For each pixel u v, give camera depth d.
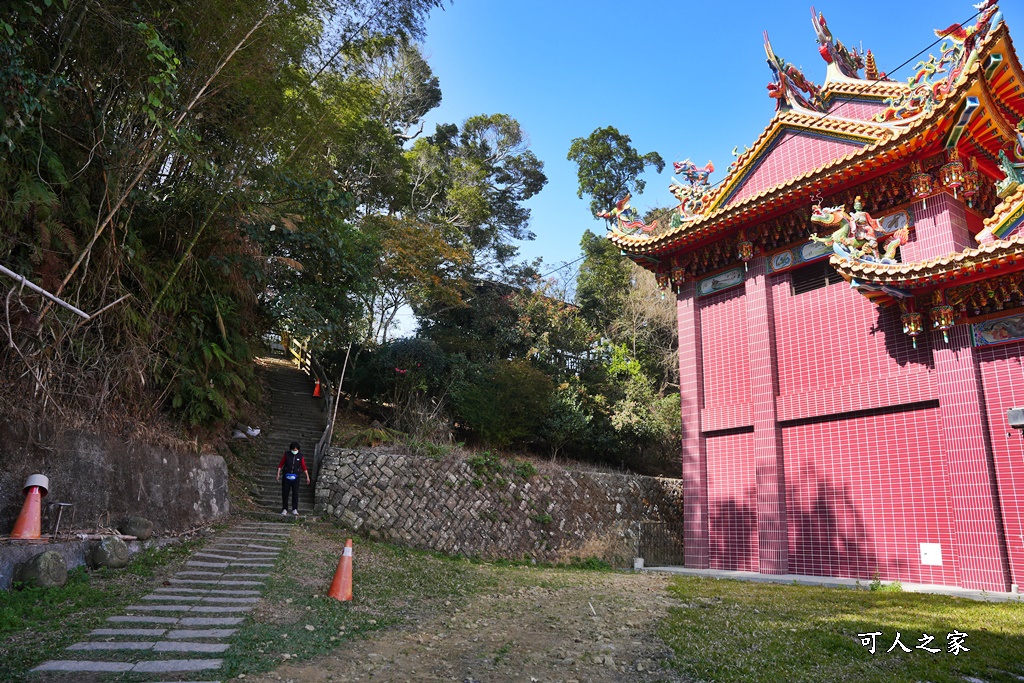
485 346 25.31
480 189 34.19
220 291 14.79
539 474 18.94
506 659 6.45
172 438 12.36
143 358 11.66
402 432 19.77
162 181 13.02
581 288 34.22
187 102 10.97
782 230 16.33
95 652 5.93
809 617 8.65
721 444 17.44
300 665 5.93
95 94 9.94
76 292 9.92
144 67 9.82
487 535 16.77
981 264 11.34
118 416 10.89
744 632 7.75
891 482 13.54
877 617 8.54
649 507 21.33
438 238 23.81
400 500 15.69
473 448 21.39
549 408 22.09
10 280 8.80
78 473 9.56
